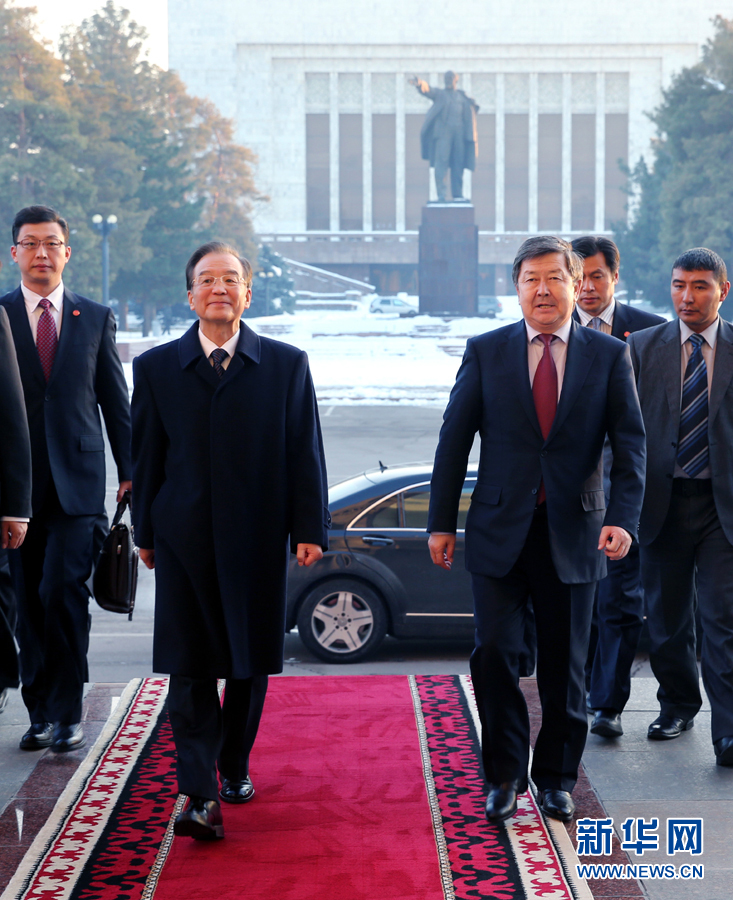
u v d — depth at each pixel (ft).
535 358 12.48
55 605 14.42
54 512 14.65
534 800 12.70
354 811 12.30
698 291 14.42
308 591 23.31
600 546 11.94
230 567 11.61
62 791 13.01
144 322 211.41
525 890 10.24
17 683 13.97
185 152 252.62
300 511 12.05
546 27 329.52
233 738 12.59
